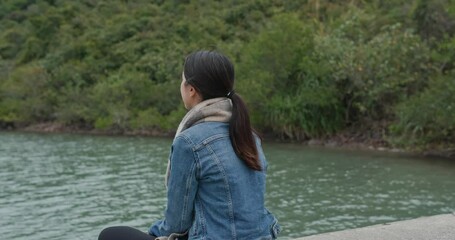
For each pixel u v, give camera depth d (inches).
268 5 2171.5
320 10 1956.2
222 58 97.8
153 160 1063.6
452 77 1079.6
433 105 1075.3
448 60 1194.6
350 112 1333.7
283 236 510.6
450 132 1098.1
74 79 2037.4
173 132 1621.6
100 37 2222.0
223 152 92.7
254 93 1355.8
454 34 1316.4
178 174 92.6
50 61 2210.9
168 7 2422.5
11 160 1108.5
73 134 1718.8
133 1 2628.0
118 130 1731.1
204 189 93.0
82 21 2443.4
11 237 531.2
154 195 727.1
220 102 96.6
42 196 737.0
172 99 1723.7
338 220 570.9
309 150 1178.0
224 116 95.5
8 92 2058.3
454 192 706.8
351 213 601.3
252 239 94.0
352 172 877.2
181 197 93.0
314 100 1291.8
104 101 1813.5
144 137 1573.6
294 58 1365.7
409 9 1448.1
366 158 1042.7
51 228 564.1
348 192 717.9
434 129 1106.1
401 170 892.6
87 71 2068.2
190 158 92.0
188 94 98.6
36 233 545.3
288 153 1125.1
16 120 1971.0
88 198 716.7
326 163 978.1
